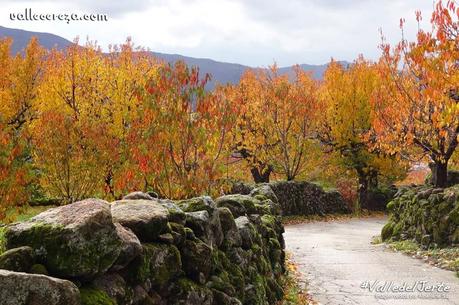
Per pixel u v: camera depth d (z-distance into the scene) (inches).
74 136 530.0
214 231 209.0
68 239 106.5
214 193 373.4
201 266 173.8
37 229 109.0
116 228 119.3
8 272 87.7
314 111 1072.2
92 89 685.9
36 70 816.3
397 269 447.8
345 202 1248.2
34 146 536.7
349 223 1048.8
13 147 465.1
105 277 117.0
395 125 650.2
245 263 246.8
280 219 485.1
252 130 1103.6
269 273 320.5
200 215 193.9
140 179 380.2
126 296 122.3
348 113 1192.2
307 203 1106.7
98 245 111.3
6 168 437.4
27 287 87.9
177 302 153.7
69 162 523.5
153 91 368.8
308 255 546.6
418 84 605.6
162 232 155.8
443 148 642.8
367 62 1228.5
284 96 1064.2
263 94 1090.1
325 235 794.8
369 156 1228.5
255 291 250.2
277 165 1162.0
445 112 491.5
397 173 1252.5
